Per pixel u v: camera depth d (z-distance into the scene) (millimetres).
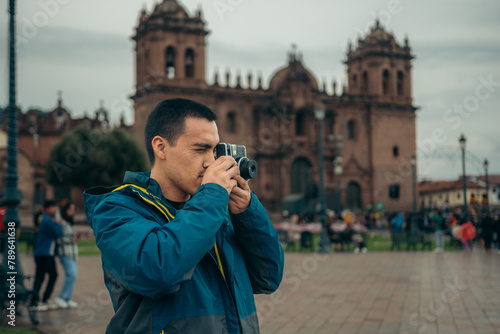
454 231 29641
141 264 2061
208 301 2250
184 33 62906
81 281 14906
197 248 2111
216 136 2449
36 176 71938
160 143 2418
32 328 8680
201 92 63438
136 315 2230
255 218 2504
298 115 70750
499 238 25672
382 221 57031
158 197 2410
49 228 10219
